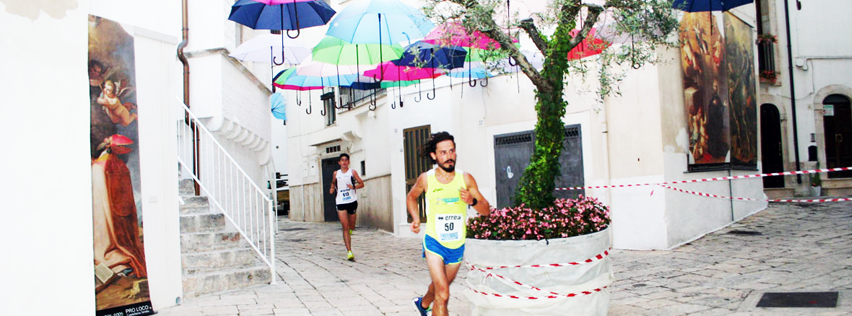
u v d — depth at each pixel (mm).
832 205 12492
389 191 15430
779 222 10930
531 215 5215
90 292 2941
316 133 21109
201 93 10547
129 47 6273
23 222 2715
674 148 9758
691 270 7617
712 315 5406
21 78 2719
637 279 7324
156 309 6223
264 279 7664
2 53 2654
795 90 15312
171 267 6469
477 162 12000
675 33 9820
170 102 6715
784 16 15391
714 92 11164
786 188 15102
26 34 2736
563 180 10594
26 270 2723
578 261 4961
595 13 6133
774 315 5238
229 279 7258
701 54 10758
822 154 15234
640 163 9672
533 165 5617
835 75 15484
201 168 10320
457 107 12461
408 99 13664
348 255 10117
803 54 15406
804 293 5910
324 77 11586
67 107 2883
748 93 13055
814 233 9531
